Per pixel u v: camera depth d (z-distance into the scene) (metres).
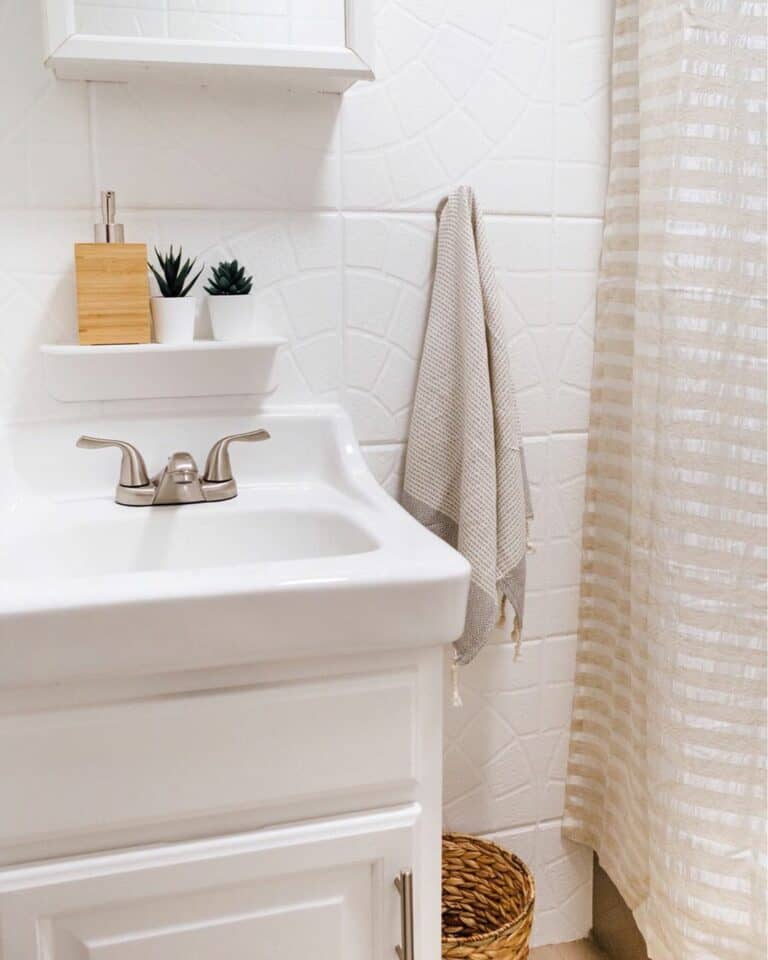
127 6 1.07
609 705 1.46
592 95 1.36
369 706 0.90
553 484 1.44
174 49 1.08
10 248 1.16
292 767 0.88
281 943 0.92
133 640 0.79
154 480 1.22
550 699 1.50
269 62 1.10
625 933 1.47
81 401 1.21
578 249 1.39
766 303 1.08
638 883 1.35
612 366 1.41
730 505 1.13
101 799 0.84
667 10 1.19
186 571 0.84
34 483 1.19
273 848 0.89
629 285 1.37
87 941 0.87
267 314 1.27
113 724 0.83
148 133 1.18
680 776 1.19
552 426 1.42
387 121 1.27
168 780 0.85
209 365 1.24
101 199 1.13
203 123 1.20
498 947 1.26
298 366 1.29
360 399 1.32
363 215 1.28
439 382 1.29
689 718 1.18
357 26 1.12
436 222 1.32
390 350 1.32
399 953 0.95
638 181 1.34
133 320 1.12
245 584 0.81
